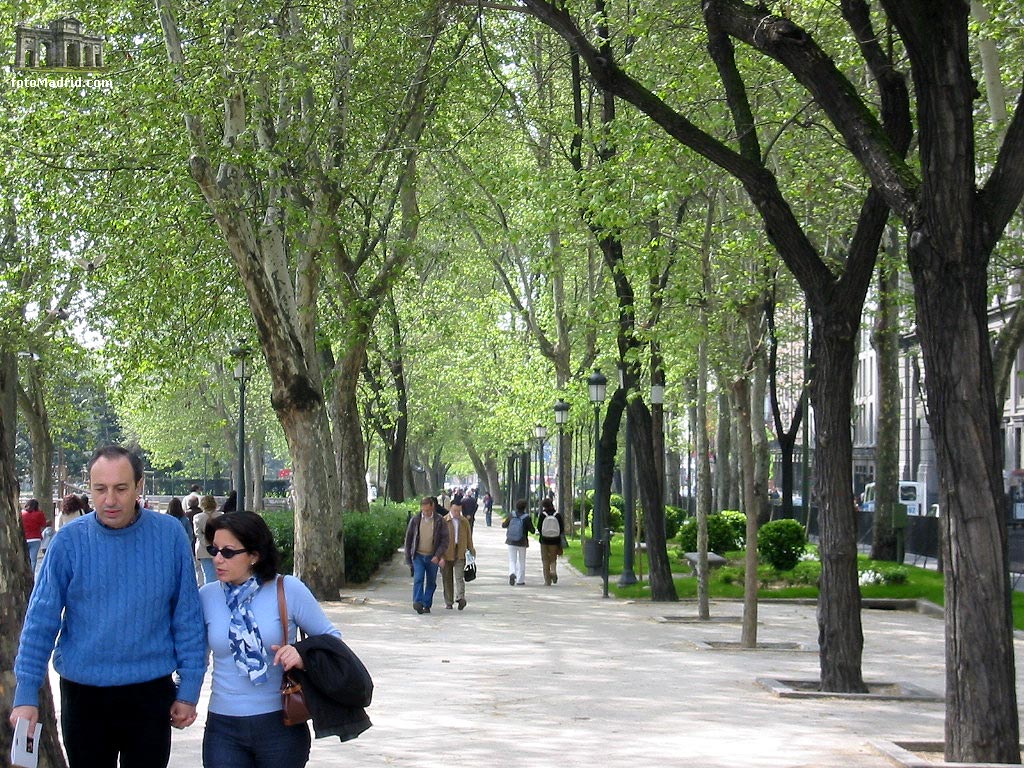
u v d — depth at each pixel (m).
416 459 89.75
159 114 20.95
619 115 24.58
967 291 9.68
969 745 9.52
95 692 5.64
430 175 35.06
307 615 5.88
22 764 5.37
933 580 28.25
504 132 30.78
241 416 29.17
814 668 16.00
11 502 6.30
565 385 39.53
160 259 23.45
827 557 13.83
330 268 28.41
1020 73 22.69
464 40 24.33
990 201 9.73
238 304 26.06
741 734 11.12
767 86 20.53
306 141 24.12
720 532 37.66
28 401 42.06
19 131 23.28
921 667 16.39
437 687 13.88
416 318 44.47
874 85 21.30
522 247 42.78
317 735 5.71
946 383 9.66
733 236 21.78
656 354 23.27
